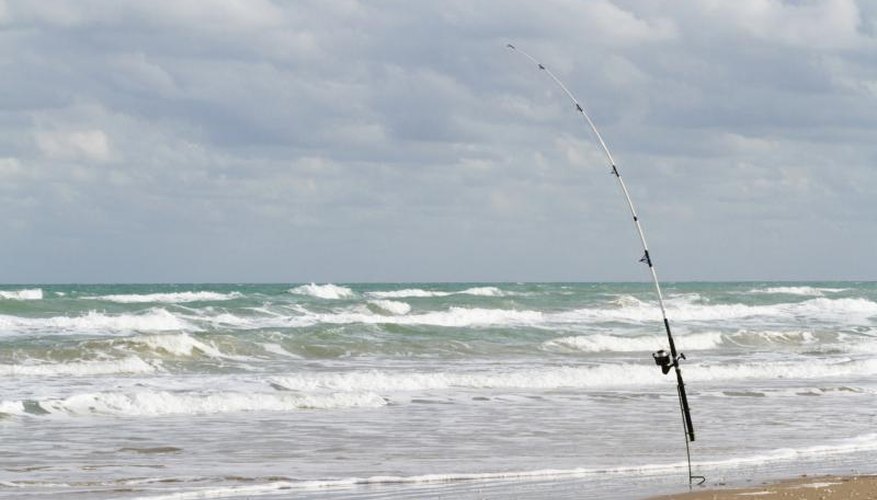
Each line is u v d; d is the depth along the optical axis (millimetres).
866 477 16172
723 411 25734
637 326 56688
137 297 74062
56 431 21328
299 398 25875
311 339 43438
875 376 35219
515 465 17781
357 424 22859
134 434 21094
